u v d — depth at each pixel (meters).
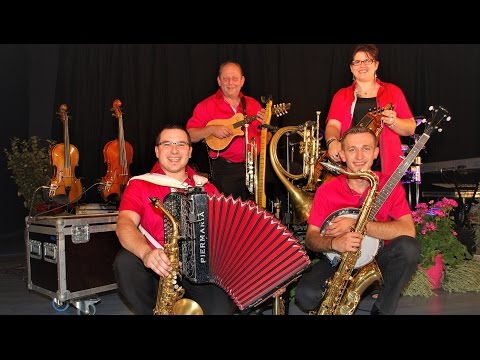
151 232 2.61
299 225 3.39
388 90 3.47
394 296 2.54
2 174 6.93
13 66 6.90
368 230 2.52
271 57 6.26
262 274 2.36
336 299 2.51
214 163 4.15
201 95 6.31
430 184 5.45
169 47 6.27
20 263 5.29
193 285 2.51
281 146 5.20
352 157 2.64
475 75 6.68
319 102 6.34
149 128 6.30
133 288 2.57
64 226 3.21
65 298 3.19
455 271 3.82
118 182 4.85
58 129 6.42
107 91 6.32
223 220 2.34
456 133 6.68
